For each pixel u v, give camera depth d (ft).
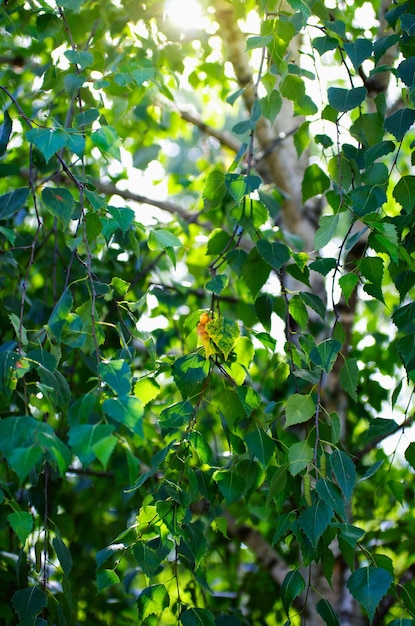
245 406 3.86
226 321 3.82
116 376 3.21
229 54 6.44
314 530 3.39
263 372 7.34
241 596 7.18
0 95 4.41
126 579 6.61
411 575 6.45
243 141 4.55
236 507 6.57
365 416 6.32
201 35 6.32
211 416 7.39
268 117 4.31
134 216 3.80
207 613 3.78
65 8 4.86
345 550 3.67
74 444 2.96
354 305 6.22
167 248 4.00
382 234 3.73
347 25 6.75
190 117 7.94
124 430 6.20
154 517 3.89
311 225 6.86
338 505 3.43
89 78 5.37
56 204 3.78
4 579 5.62
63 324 3.58
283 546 6.57
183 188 8.11
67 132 3.61
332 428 3.80
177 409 3.92
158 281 7.41
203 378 4.00
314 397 4.51
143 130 7.73
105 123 4.54
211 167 8.30
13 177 7.48
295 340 5.99
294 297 4.36
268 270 4.30
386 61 5.40
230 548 7.46
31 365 3.72
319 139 4.42
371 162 4.04
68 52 4.21
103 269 6.66
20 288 6.23
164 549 3.90
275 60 4.12
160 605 3.89
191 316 4.22
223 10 6.20
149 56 5.96
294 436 6.31
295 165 6.86
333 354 3.72
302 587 3.70
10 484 5.83
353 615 5.97
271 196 6.02
